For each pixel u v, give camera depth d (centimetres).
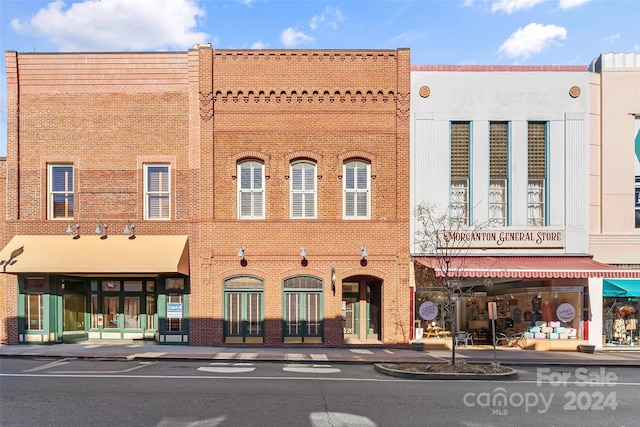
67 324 1825
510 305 1905
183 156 1806
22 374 1205
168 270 1664
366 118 1823
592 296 1794
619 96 1845
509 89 1847
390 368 1293
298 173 1836
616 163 1836
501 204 1853
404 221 1800
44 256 1705
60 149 1811
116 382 1107
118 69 1823
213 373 1245
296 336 1775
